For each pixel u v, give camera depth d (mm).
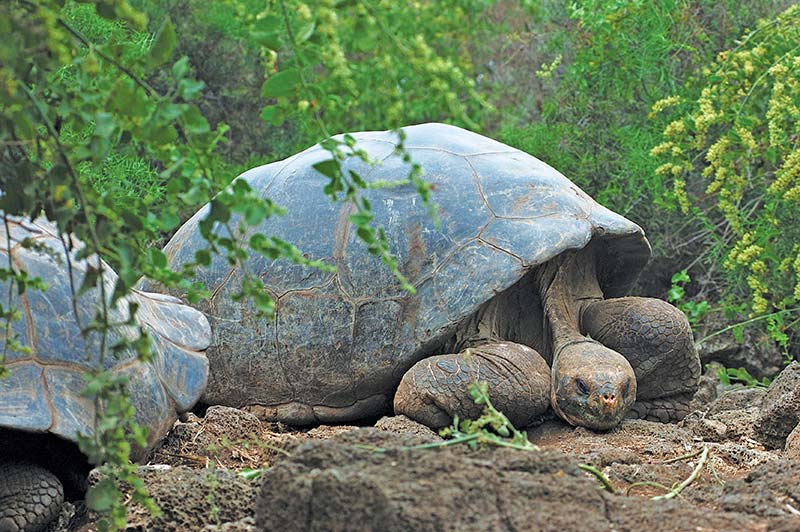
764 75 11492
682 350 9938
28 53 3613
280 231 10117
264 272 10117
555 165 16094
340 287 9727
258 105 19281
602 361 9156
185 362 8094
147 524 5859
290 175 10508
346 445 4953
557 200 9836
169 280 4141
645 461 7488
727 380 12969
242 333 10188
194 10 18375
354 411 9930
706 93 12164
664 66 15109
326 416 10000
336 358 9734
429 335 9312
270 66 3932
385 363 9531
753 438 8812
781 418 8477
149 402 7387
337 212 10000
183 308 8734
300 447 4934
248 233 10305
